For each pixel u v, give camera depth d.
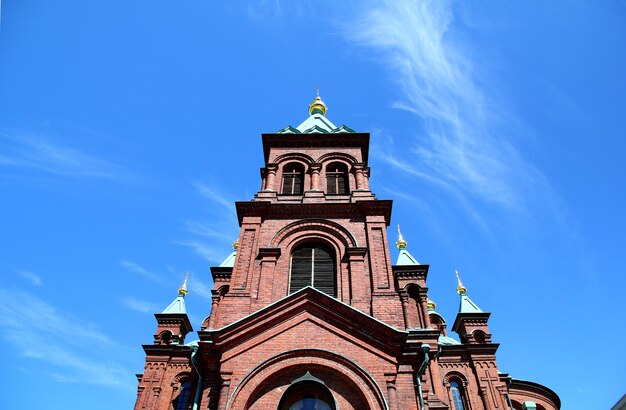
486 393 34.44
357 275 21.70
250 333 18.44
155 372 32.16
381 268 21.83
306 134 29.59
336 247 23.20
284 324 18.75
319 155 28.88
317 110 42.88
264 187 27.25
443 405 22.92
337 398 16.86
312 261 22.94
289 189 27.27
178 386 31.98
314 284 21.97
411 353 17.77
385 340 18.09
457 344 36.75
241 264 22.27
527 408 27.83
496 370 35.62
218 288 32.38
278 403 16.69
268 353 17.89
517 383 40.44
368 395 16.69
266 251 22.69
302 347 18.02
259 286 21.36
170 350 33.16
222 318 19.98
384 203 24.39
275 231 23.86
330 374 17.55
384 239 23.05
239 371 17.41
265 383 17.23
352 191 26.31
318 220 24.25
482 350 36.50
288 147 29.50
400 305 20.25
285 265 22.48
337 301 19.08
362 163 28.09
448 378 35.62
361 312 18.64
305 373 17.48
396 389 16.95
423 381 18.23
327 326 18.66
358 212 24.52
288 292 21.42
